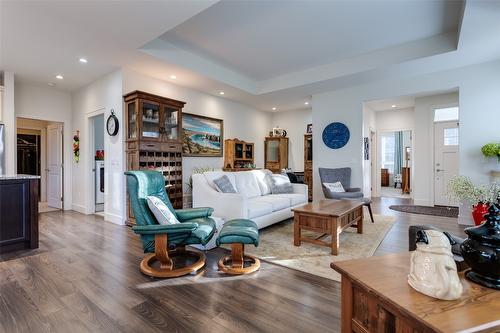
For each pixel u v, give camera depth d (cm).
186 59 425
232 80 520
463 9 277
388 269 122
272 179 485
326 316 173
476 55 381
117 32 307
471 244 114
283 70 514
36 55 374
